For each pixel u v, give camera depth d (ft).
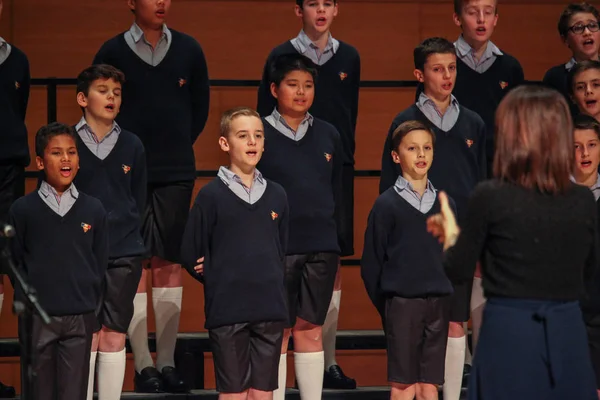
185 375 58.23
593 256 35.53
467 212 34.88
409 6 67.97
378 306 52.24
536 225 34.01
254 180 50.47
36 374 48.47
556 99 34.86
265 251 49.29
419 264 51.01
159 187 57.82
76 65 66.08
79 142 53.83
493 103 60.75
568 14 63.05
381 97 68.08
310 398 54.60
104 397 53.16
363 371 65.41
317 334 54.75
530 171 34.53
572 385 33.96
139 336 57.47
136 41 57.62
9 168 58.29
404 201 51.57
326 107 59.21
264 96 59.31
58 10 65.82
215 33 66.90
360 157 68.08
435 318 51.24
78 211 49.96
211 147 66.90
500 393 33.94
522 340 33.76
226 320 48.29
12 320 64.59
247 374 48.83
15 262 49.08
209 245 49.65
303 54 59.21
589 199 34.88
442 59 55.83
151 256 58.18
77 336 49.21
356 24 67.62
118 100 54.29
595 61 60.18
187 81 58.59
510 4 68.28
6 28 65.57
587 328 47.78
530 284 33.99
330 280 54.54
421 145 51.65
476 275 58.29
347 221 60.18
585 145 52.54
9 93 58.34
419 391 51.70
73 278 49.16
